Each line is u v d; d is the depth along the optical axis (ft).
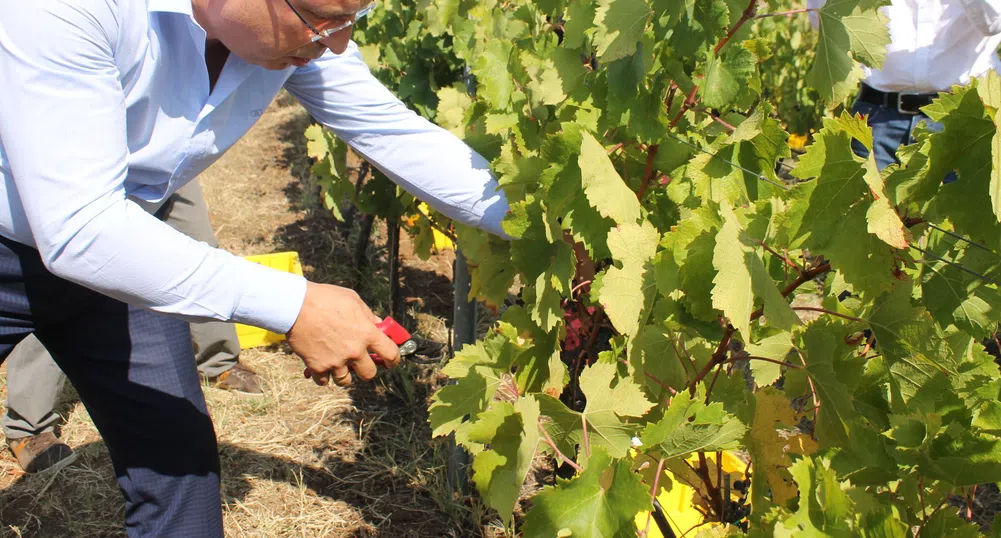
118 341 5.76
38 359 9.00
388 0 12.35
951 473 3.94
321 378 5.20
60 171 4.08
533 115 6.15
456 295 8.55
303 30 4.36
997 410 4.13
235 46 4.59
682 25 4.74
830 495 3.47
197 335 10.50
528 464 4.27
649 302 4.39
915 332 4.24
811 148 3.75
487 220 6.09
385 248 15.51
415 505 8.84
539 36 7.06
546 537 3.81
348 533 8.43
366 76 5.98
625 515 3.62
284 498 8.90
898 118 12.20
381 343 5.13
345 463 9.53
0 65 3.95
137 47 4.43
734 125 6.27
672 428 4.00
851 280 4.04
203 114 5.10
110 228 4.22
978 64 11.55
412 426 10.16
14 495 8.95
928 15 11.42
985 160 3.64
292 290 4.80
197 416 6.07
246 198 17.98
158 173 5.30
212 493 6.19
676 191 5.33
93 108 4.13
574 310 6.79
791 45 16.58
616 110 4.92
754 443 4.82
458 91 8.21
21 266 5.22
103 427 6.00
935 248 4.73
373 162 6.17
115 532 8.48
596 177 4.45
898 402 4.50
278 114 23.82
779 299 3.91
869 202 3.88
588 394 4.39
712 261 3.92
